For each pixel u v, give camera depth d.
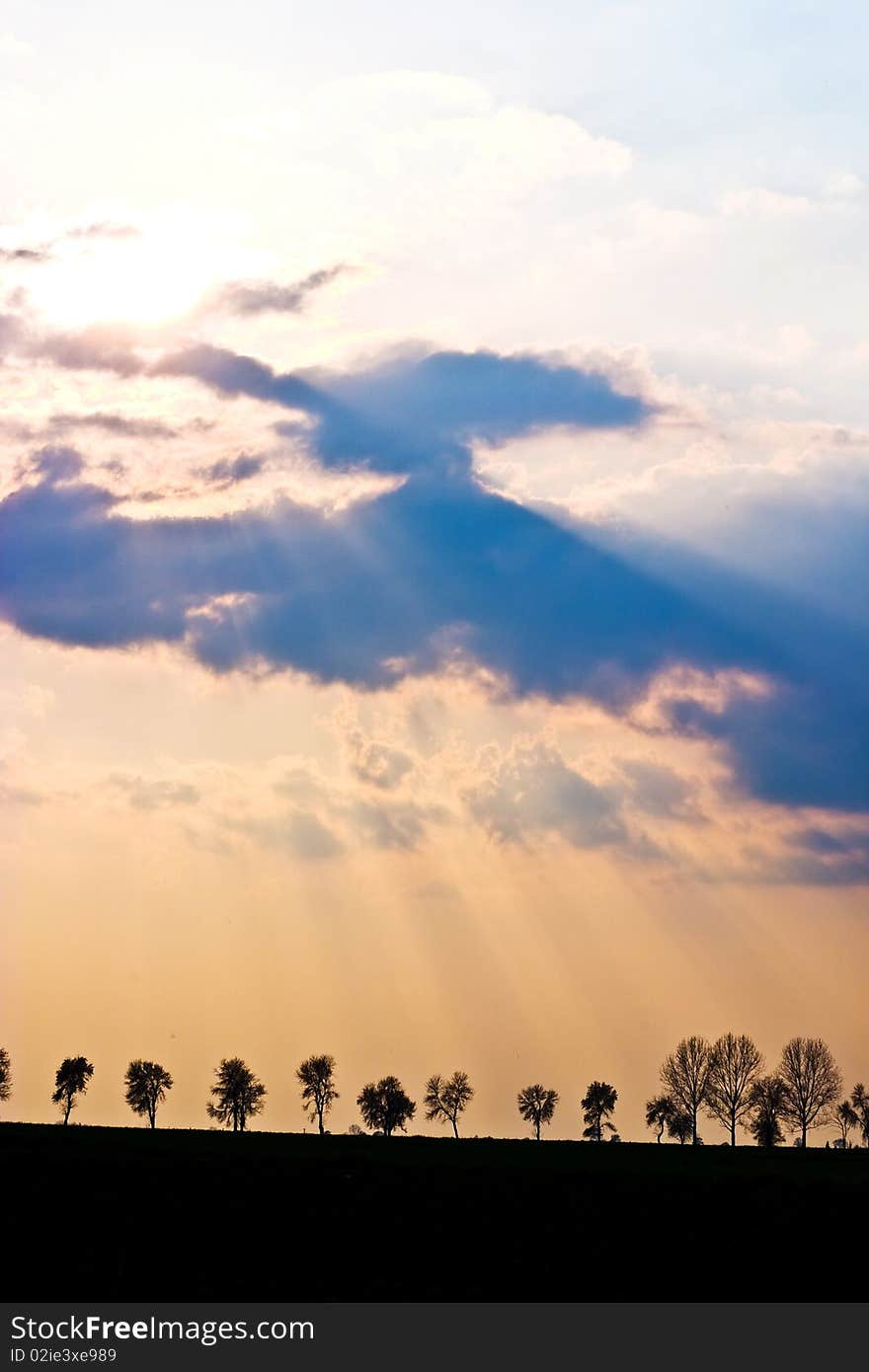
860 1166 126.75
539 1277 89.56
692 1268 91.75
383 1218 99.94
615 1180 112.19
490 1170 114.94
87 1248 91.81
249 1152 119.56
